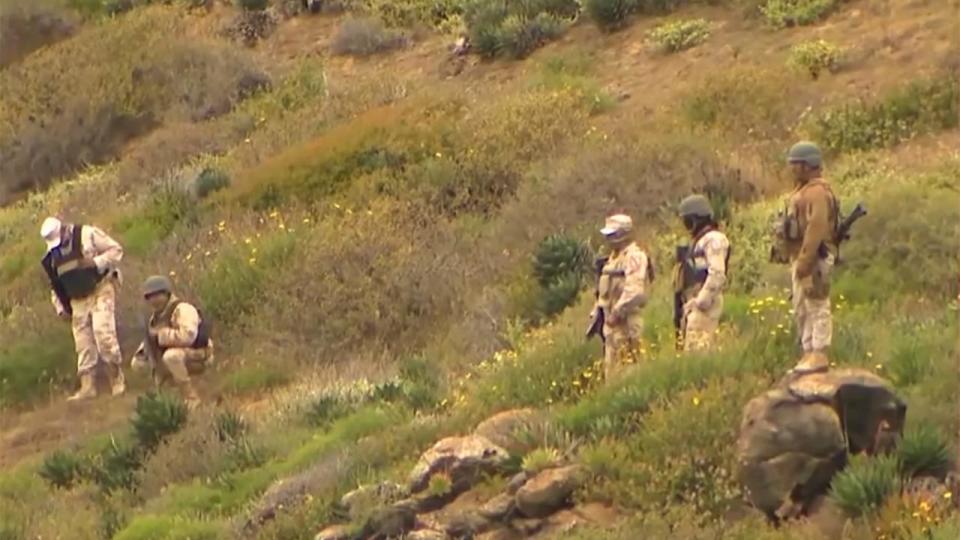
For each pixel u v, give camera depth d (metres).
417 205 92.75
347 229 90.12
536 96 103.94
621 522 51.56
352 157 99.31
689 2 116.75
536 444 57.03
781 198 81.31
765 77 98.81
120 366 81.44
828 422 50.06
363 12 134.25
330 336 82.75
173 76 129.25
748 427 51.00
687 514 51.09
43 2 148.12
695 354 58.88
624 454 54.50
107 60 133.38
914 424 53.06
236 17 137.88
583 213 86.69
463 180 94.56
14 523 66.94
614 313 62.03
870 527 48.03
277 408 74.25
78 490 70.62
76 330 81.56
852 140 91.19
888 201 74.62
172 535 61.22
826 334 53.97
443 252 86.81
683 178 86.50
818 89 97.50
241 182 100.75
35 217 112.06
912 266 71.12
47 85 131.38
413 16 130.75
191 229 97.12
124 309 86.69
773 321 63.56
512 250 85.88
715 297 60.00
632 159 88.75
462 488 55.44
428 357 77.81
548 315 78.31
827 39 105.00
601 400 58.69
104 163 125.50
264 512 59.84
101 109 127.31
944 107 90.94
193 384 78.25
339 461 62.00
